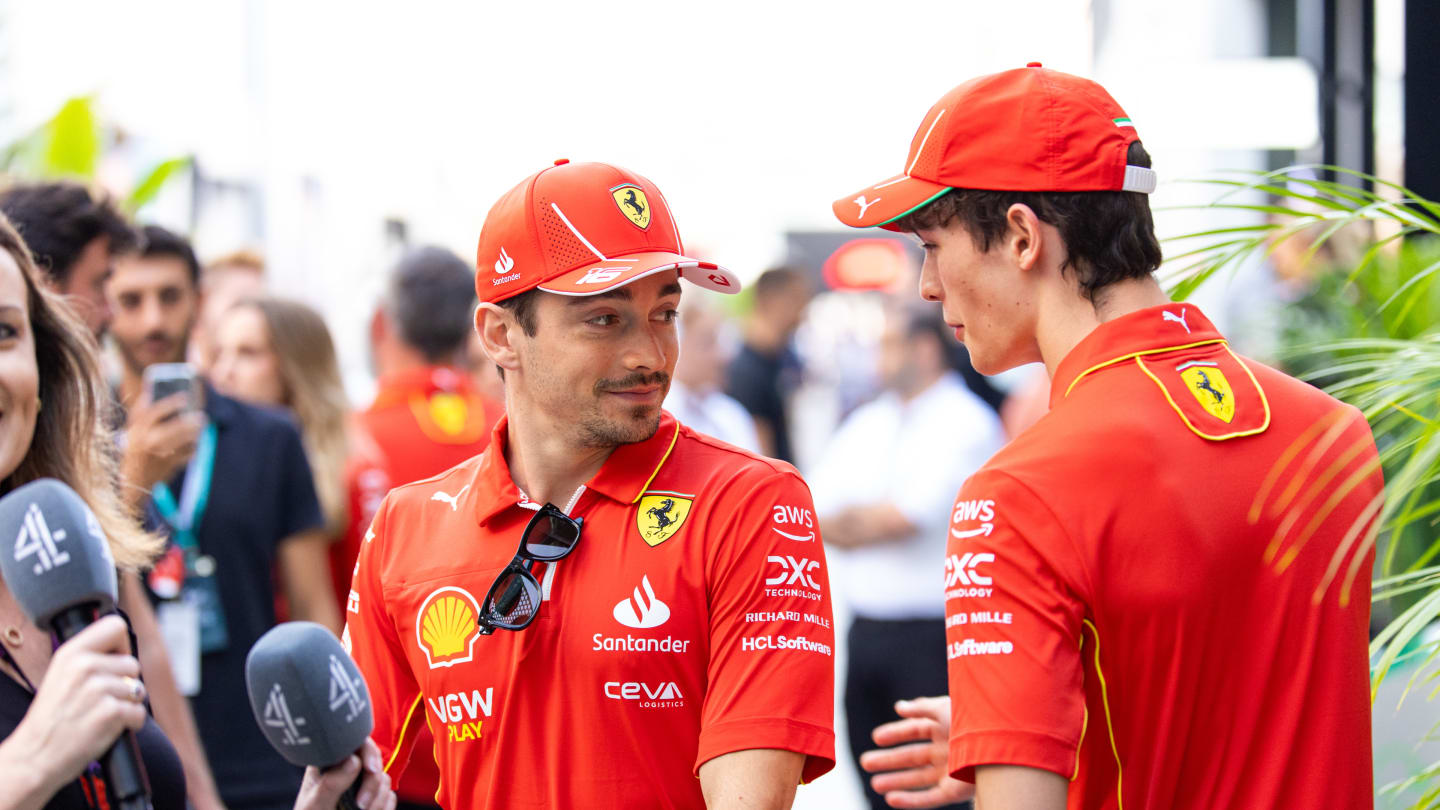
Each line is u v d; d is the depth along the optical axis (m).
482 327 2.34
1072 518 1.83
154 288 4.14
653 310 2.22
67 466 2.44
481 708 2.25
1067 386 1.96
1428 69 3.89
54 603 1.74
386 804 2.06
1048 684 1.80
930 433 5.07
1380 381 2.14
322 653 1.90
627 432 2.21
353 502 4.22
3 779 1.64
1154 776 1.85
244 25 9.83
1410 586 2.17
